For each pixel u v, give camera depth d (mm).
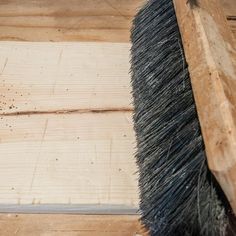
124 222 873
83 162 929
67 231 859
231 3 1239
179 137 845
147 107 994
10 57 1146
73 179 901
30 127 994
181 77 932
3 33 1236
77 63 1137
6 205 872
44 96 1058
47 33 1241
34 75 1103
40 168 919
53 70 1115
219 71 781
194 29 879
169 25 1071
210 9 921
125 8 1321
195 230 740
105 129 993
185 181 773
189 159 795
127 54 1176
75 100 1049
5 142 966
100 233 856
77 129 990
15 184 894
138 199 874
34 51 1165
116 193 881
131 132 990
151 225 826
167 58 1016
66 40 1223
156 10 1154
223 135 692
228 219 702
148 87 1030
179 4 978
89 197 875
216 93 747
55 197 874
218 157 683
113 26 1271
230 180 654
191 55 853
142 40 1160
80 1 1335
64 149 952
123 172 916
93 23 1275
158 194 819
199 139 791
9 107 1033
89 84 1086
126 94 1070
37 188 888
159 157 872
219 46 842
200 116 758
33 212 882
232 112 716
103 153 946
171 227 769
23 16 1289
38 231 859
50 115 1018
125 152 951
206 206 721
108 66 1134
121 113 1028
